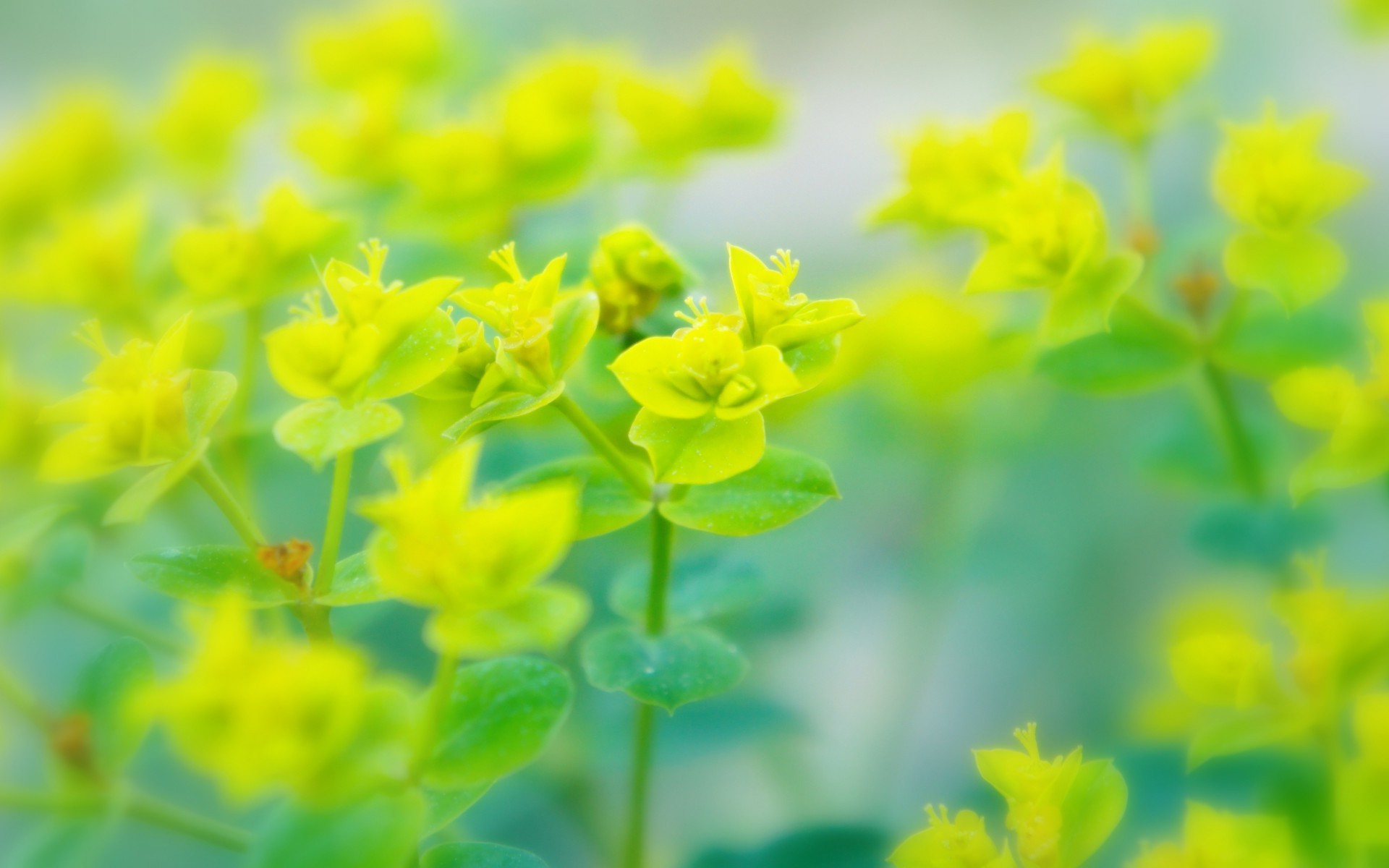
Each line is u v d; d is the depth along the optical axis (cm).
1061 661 56
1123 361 51
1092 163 62
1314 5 64
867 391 54
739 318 46
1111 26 66
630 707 52
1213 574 53
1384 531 54
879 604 56
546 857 53
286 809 44
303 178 57
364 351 45
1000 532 55
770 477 47
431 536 44
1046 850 46
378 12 56
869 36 75
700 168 54
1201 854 47
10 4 76
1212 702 48
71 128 55
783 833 50
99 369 46
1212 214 58
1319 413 49
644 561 52
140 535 52
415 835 44
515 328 46
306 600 46
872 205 52
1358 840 47
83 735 46
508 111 52
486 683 45
